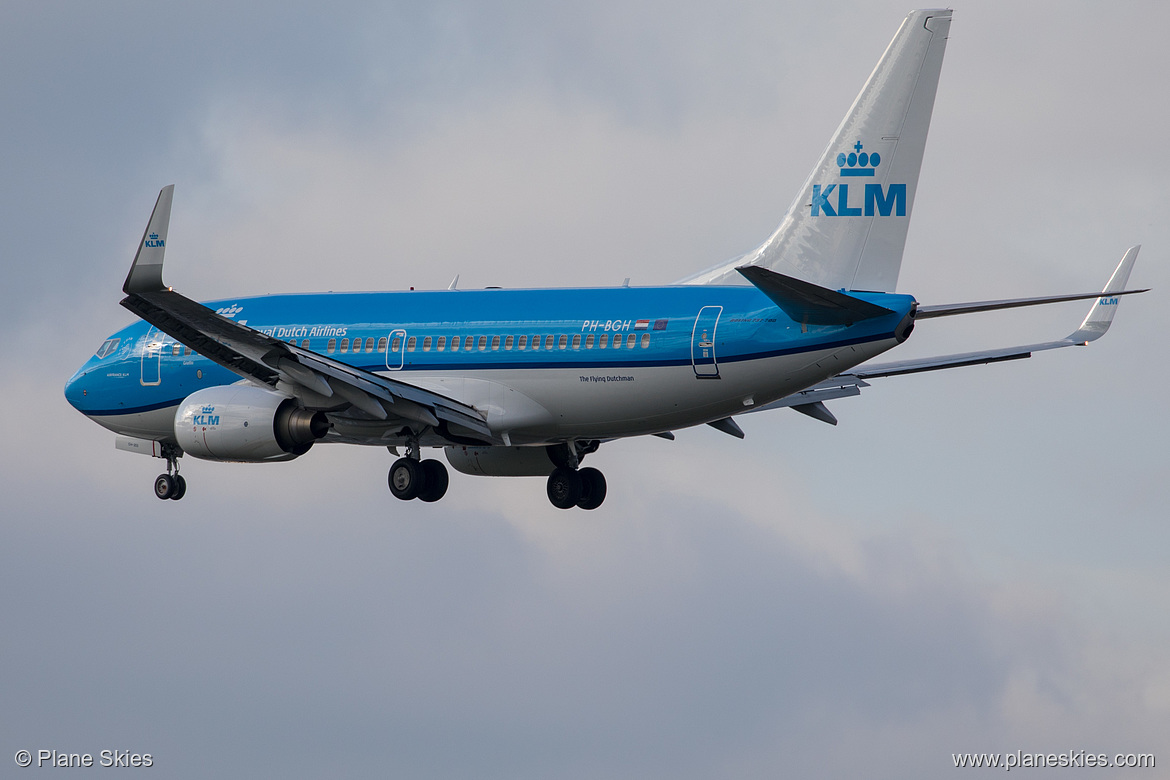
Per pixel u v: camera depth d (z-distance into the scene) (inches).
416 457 4151.1
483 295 3991.1
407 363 3978.8
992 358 4141.2
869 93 3526.1
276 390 3742.6
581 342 3750.0
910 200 3479.3
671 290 3722.9
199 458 3796.8
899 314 3380.9
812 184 3587.6
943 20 3464.6
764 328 3528.5
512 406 3836.1
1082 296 3235.7
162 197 3196.4
